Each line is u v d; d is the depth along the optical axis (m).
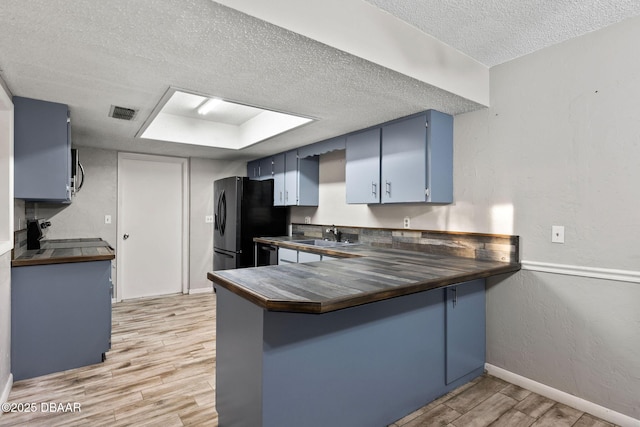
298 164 4.09
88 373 2.41
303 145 3.97
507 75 2.38
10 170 2.21
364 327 1.72
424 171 2.59
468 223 2.59
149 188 4.63
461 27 1.98
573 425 1.87
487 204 2.48
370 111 2.63
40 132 2.41
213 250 4.98
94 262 2.55
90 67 1.89
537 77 2.22
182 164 4.85
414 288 1.61
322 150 3.69
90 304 2.53
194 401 2.06
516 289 2.31
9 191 2.21
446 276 1.80
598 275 1.95
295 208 4.65
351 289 1.50
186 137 3.90
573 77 2.06
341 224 3.87
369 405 1.75
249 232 4.39
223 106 3.51
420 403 2.01
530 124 2.25
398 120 2.81
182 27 1.48
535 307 2.21
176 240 4.82
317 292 1.45
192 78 2.05
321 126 3.10
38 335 2.35
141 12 1.37
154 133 3.70
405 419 1.90
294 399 1.49
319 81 2.07
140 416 1.90
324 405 1.58
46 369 2.38
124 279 4.45
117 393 2.14
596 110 1.97
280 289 1.49
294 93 2.28
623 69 1.87
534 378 2.22
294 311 1.30
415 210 3.00
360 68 1.88
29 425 1.81
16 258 2.37
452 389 2.22
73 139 3.69
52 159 2.45
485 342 2.47
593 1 1.70
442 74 2.14
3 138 2.20
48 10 1.36
